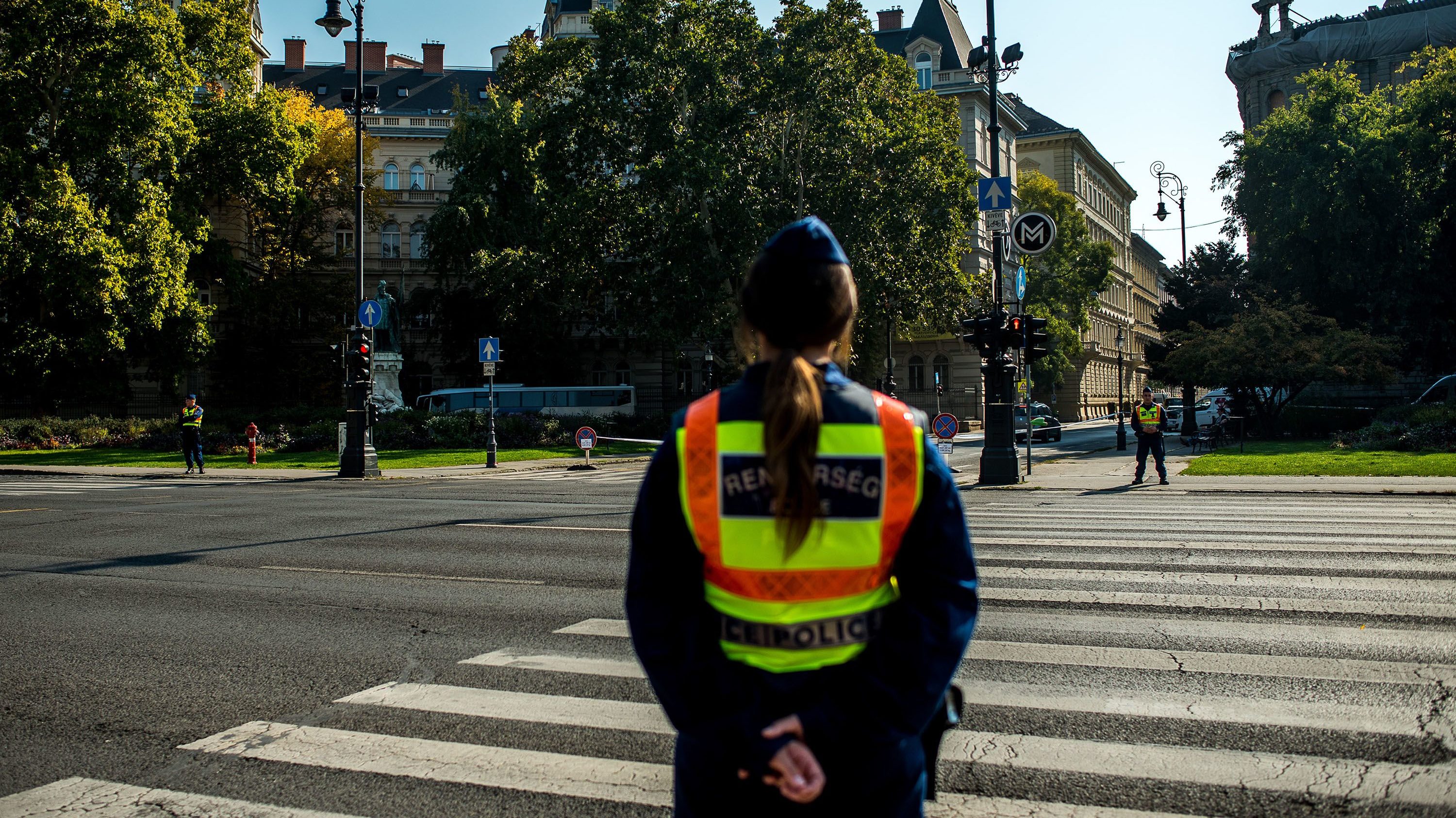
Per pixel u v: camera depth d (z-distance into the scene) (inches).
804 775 62.5
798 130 1497.3
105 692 200.2
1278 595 275.3
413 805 141.8
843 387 67.9
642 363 2330.2
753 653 65.6
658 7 1473.9
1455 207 1462.8
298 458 1180.5
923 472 67.5
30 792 148.6
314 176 1984.5
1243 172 1508.4
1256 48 2380.7
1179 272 1878.7
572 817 137.0
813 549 63.9
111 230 1317.7
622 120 1498.5
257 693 197.9
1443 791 140.0
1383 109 1481.3
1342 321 1454.2
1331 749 156.5
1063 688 191.2
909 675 64.6
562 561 364.8
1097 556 348.2
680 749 70.3
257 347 1979.6
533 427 1461.6
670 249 1423.5
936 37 2447.1
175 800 145.2
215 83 1599.4
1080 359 2950.3
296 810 140.8
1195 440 1165.1
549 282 1644.9
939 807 136.8
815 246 70.7
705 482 66.0
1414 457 838.5
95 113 1300.4
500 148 1863.9
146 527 487.2
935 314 1587.1
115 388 1558.8
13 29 1278.3
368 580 327.0
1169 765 151.3
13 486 816.3
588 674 208.5
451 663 219.1
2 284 1389.0
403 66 2970.0
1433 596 270.7
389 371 1493.6
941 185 1456.7
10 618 272.5
